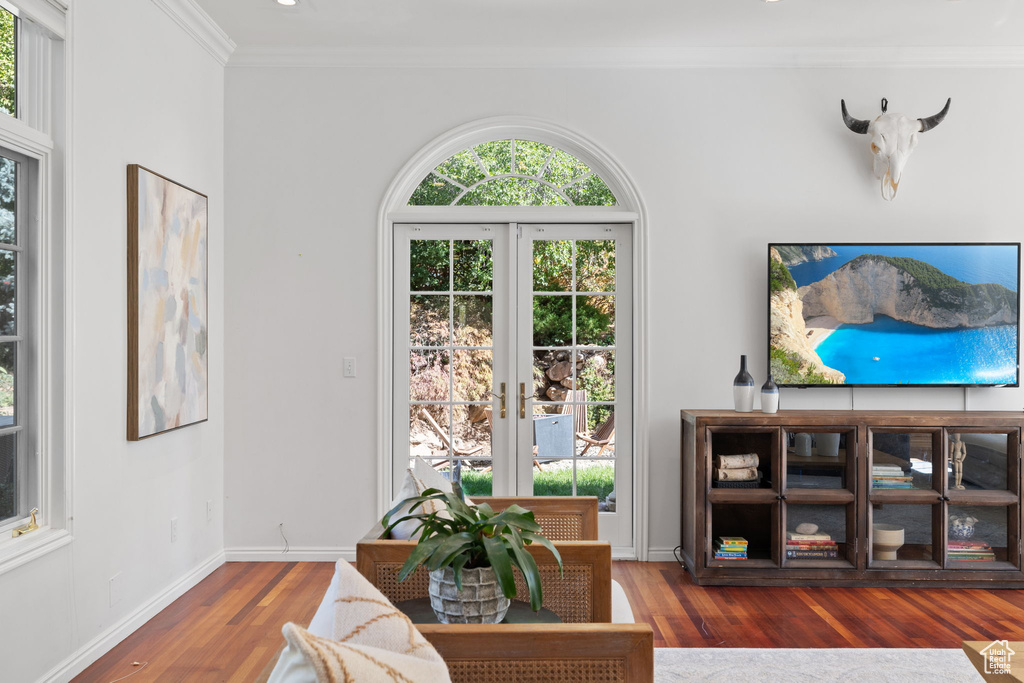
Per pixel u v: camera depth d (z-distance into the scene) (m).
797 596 3.55
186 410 3.58
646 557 4.16
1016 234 4.11
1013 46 4.05
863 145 4.14
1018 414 3.73
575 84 4.19
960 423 3.65
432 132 4.19
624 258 4.27
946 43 4.04
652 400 4.16
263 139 4.18
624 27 3.86
